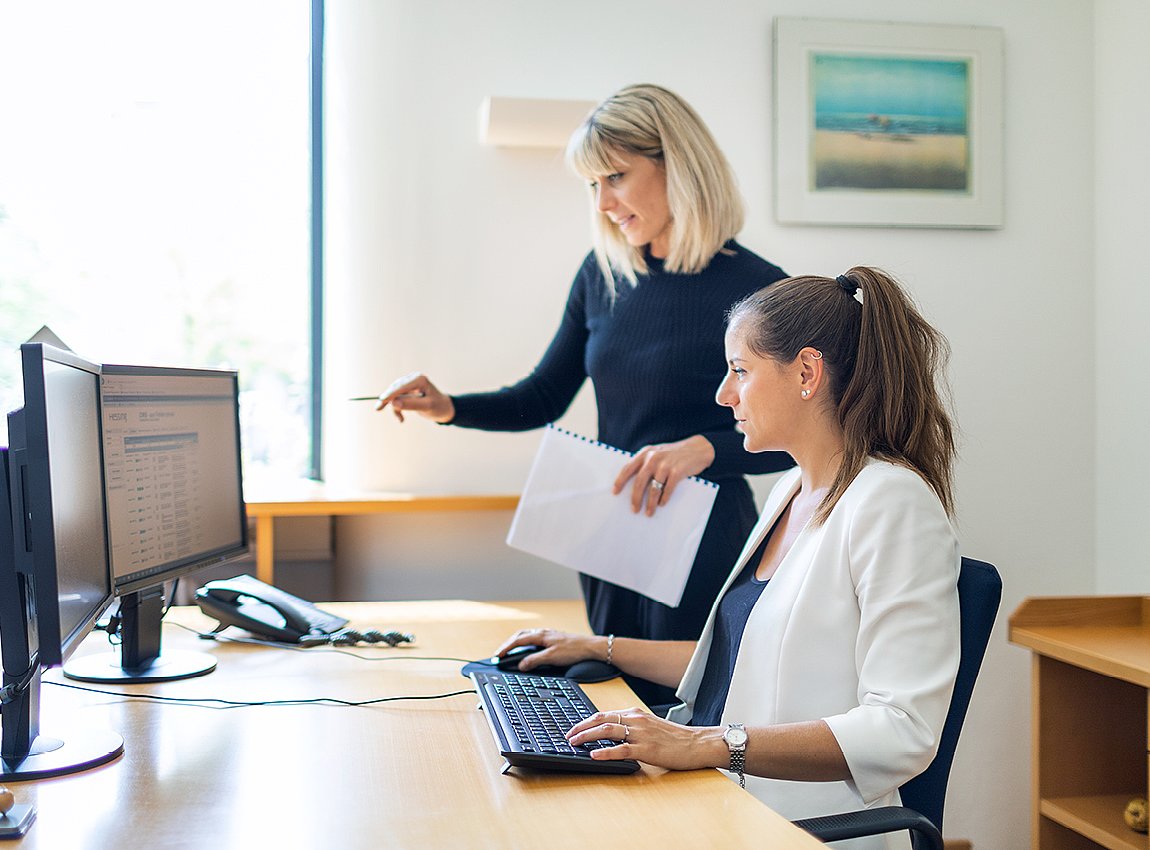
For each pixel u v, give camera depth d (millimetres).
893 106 2898
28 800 1114
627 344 2156
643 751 1211
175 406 1732
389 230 2742
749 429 1492
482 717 1446
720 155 2070
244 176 2898
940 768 1278
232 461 1967
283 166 2914
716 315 2078
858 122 2885
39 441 1104
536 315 2807
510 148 2783
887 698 1209
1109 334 2963
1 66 2754
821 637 1318
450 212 2770
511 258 2793
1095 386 3010
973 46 2926
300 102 2908
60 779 1187
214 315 2898
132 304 2857
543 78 2795
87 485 1334
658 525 1929
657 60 2834
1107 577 2973
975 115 2930
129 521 1562
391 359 2750
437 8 2752
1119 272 2924
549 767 1205
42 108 2781
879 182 2895
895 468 1353
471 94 2770
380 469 2748
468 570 2791
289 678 1658
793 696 1320
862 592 1282
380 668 1730
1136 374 2869
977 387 2961
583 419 2832
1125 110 2889
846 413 1422
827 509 1382
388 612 2254
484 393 2387
